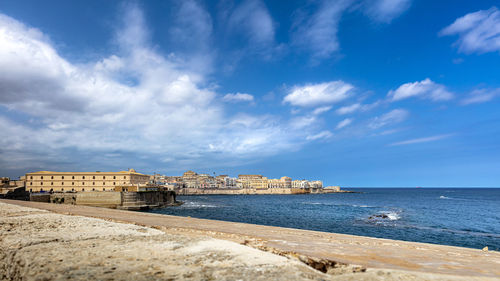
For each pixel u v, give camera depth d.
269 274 5.09
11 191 85.38
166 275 5.07
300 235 13.12
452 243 35.25
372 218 63.09
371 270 6.00
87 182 110.69
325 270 7.05
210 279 4.84
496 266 7.48
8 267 6.62
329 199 175.50
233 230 13.70
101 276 5.00
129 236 9.26
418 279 5.43
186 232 13.05
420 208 95.19
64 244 7.93
